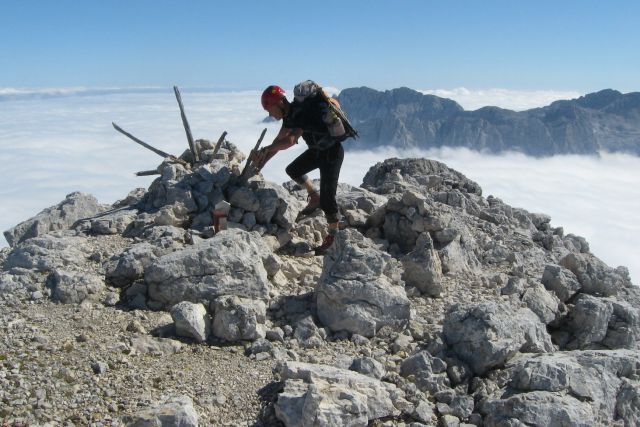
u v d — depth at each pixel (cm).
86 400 262
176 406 248
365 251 356
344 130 402
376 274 352
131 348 304
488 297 403
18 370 276
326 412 246
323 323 347
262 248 393
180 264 350
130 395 267
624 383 289
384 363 311
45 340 303
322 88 400
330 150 409
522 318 329
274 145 430
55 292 351
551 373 277
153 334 322
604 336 383
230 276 354
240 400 272
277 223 460
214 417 260
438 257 424
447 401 281
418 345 330
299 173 449
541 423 257
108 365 289
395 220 473
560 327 398
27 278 365
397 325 347
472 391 296
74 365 286
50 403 257
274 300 367
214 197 473
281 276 400
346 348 327
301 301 365
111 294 356
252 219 450
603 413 275
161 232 433
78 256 405
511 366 304
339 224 495
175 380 283
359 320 338
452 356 312
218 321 323
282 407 254
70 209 511
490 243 522
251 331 321
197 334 317
